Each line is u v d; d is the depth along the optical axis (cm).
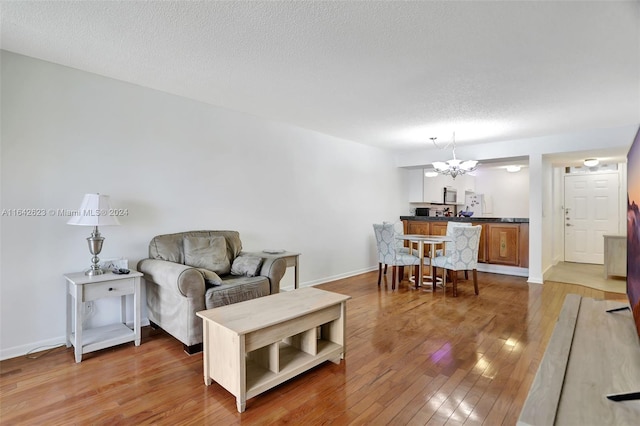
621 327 160
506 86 303
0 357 249
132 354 262
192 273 260
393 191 660
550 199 612
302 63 262
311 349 238
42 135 266
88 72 287
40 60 263
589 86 301
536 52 238
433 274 468
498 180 848
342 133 499
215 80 301
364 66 265
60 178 275
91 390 210
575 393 104
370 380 224
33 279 264
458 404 197
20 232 258
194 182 359
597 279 532
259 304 238
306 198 480
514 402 199
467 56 245
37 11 196
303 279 479
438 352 266
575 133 475
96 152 294
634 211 156
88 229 290
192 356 259
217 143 377
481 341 287
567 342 143
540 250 507
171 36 223
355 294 443
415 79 289
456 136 506
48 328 270
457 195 831
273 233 437
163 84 314
